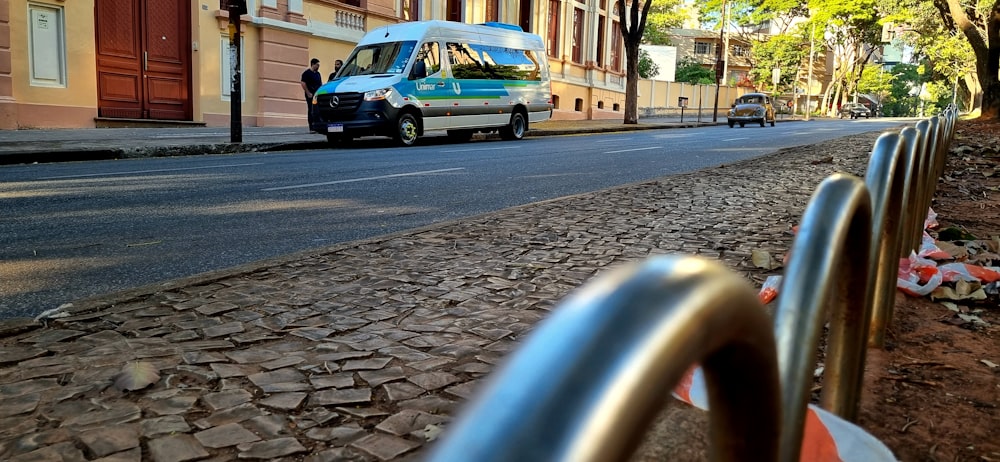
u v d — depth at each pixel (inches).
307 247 199.9
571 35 1250.0
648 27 2416.3
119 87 622.5
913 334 120.9
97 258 183.6
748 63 2864.2
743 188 307.0
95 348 114.3
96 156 426.0
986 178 341.4
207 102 690.8
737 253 182.9
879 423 89.1
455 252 183.6
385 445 86.5
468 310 137.3
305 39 773.9
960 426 89.0
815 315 38.5
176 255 188.1
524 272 164.6
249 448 85.2
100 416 91.7
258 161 428.8
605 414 16.4
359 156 478.9
